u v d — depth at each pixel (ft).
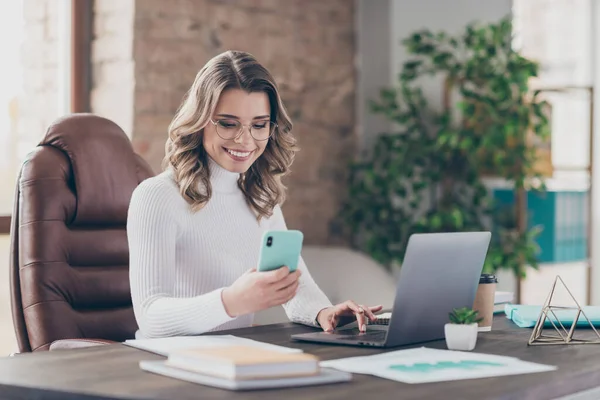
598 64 17.66
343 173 15.61
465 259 5.98
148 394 4.12
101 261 8.41
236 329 6.57
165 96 12.87
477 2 16.53
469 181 14.99
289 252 5.88
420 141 14.88
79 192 8.27
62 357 5.19
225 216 7.43
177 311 6.16
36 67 12.47
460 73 15.29
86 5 12.80
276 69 14.51
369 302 13.51
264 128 7.23
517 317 6.94
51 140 8.40
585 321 6.65
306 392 4.17
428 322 5.87
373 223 15.33
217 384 4.26
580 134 17.65
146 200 6.95
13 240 8.12
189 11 13.15
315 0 15.08
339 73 15.51
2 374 4.65
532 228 16.20
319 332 6.52
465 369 4.84
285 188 7.93
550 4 17.98
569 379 4.74
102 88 12.76
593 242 17.46
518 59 14.93
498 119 14.69
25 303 7.90
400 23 15.43
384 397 4.10
